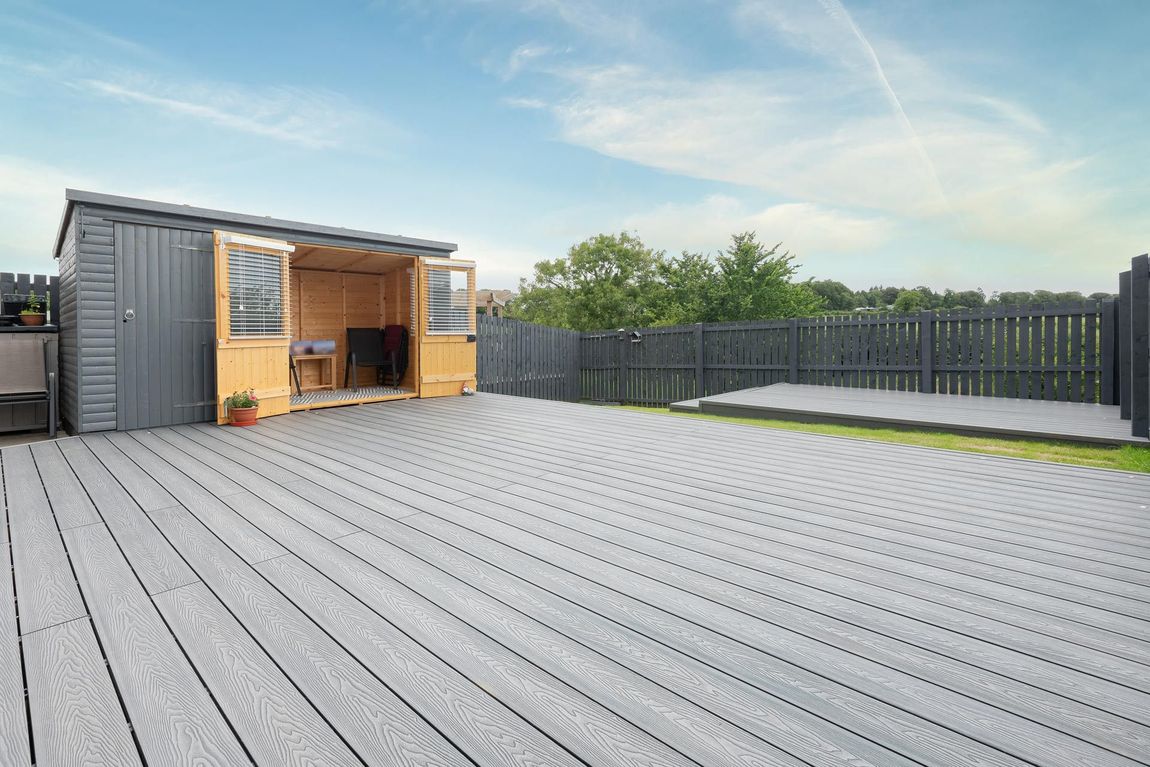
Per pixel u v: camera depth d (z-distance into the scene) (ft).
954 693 5.35
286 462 14.97
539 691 5.36
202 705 5.17
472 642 6.22
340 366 32.48
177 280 21.36
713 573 8.03
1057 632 6.46
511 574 8.00
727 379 37.40
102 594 7.41
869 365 32.14
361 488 12.46
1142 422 17.28
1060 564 8.33
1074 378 26.08
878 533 9.62
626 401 41.83
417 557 8.61
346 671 5.69
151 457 15.61
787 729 4.84
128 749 4.62
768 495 11.91
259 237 22.91
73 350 20.84
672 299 76.84
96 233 19.54
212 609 6.99
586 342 43.68
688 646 6.15
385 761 4.45
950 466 14.47
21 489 12.40
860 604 7.13
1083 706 5.15
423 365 29.32
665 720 4.95
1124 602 7.16
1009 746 4.64
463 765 4.41
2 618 6.77
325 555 8.68
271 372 22.95
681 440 17.99
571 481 13.03
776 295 64.23
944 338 29.60
